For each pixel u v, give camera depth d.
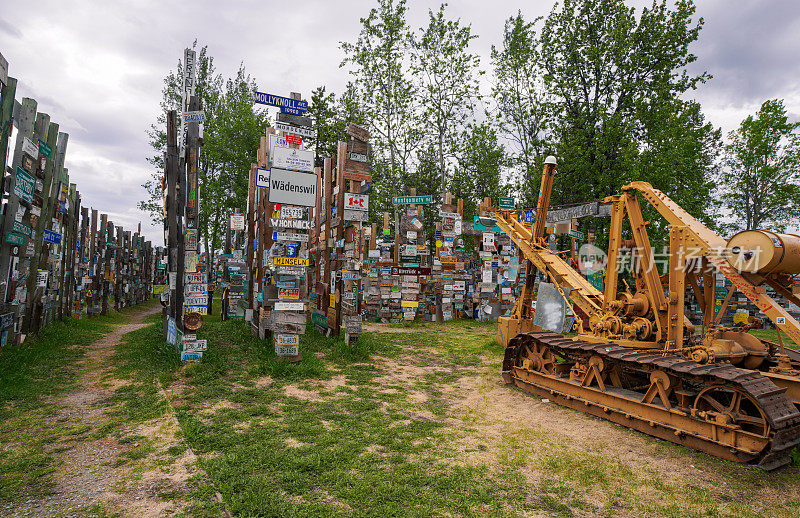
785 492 4.41
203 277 8.20
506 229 10.87
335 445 5.04
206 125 31.88
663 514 3.89
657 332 6.87
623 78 21.19
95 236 16.80
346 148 11.59
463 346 12.48
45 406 5.88
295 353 8.81
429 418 6.34
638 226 7.24
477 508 3.83
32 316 9.56
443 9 25.42
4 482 3.80
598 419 6.59
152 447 4.62
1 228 7.88
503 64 25.61
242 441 4.99
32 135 8.77
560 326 9.52
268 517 3.49
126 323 16.44
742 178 28.56
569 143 21.64
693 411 5.50
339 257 11.91
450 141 27.52
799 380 5.42
